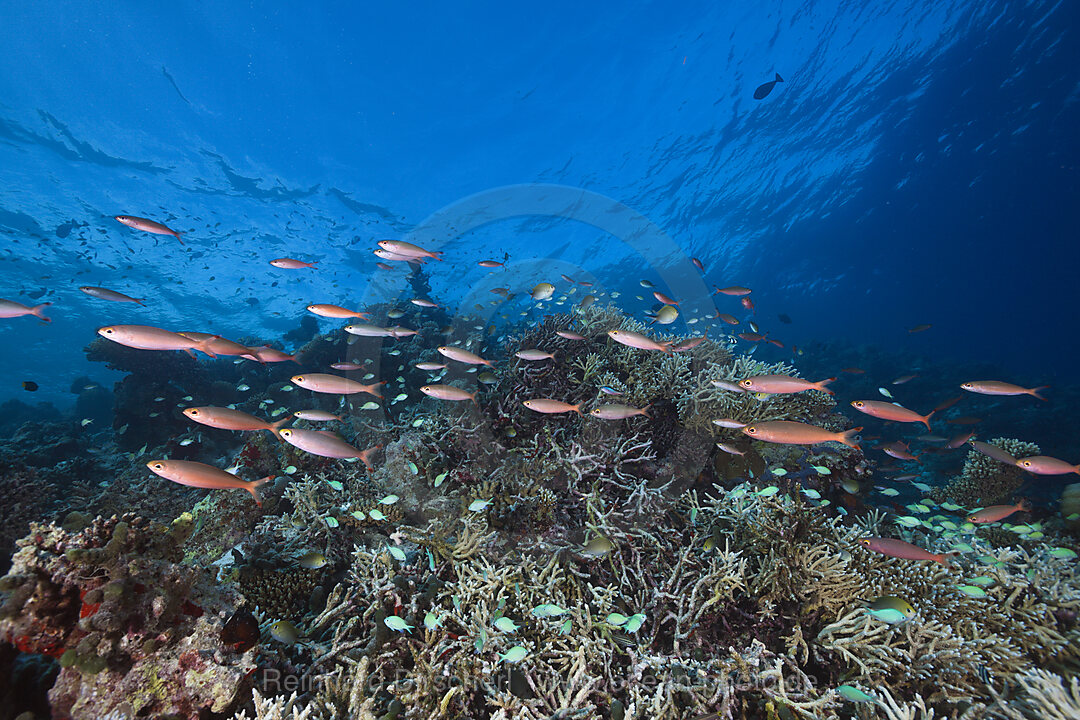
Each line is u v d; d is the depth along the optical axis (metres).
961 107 28.38
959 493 6.48
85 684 2.00
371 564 3.76
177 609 2.23
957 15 25.05
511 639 3.02
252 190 29.31
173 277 31.98
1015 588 3.62
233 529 5.16
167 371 10.25
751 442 5.04
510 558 3.75
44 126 24.25
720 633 3.25
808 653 3.08
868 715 2.60
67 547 2.26
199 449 8.99
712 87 29.64
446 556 3.81
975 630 3.23
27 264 29.83
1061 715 2.54
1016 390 5.03
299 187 30.09
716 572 3.35
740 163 33.59
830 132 31.38
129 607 2.10
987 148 29.69
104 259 30.03
